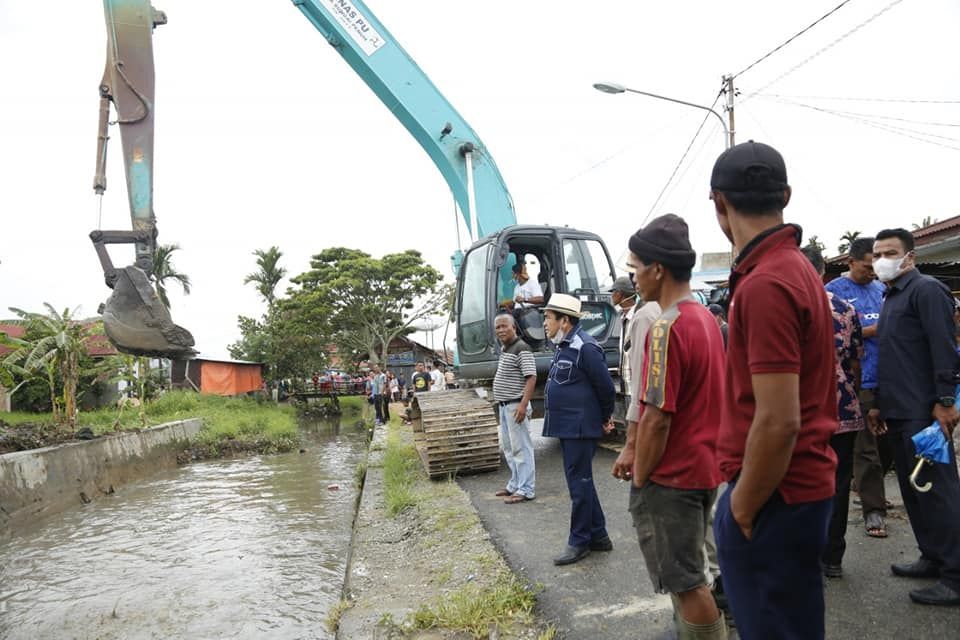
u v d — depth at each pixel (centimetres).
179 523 943
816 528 169
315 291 3475
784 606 171
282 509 1009
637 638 308
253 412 2666
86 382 2039
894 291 345
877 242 346
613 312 849
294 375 3672
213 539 837
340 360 4284
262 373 4031
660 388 240
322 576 660
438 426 739
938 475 316
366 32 1038
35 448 1164
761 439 161
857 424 350
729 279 185
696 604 241
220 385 3422
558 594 365
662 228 255
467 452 743
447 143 1048
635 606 342
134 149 631
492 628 337
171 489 1244
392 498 652
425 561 468
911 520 340
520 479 599
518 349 600
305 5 1029
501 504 593
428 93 1056
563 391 412
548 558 429
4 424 1412
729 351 182
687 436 244
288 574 671
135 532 898
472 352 858
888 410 339
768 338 161
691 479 242
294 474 1371
